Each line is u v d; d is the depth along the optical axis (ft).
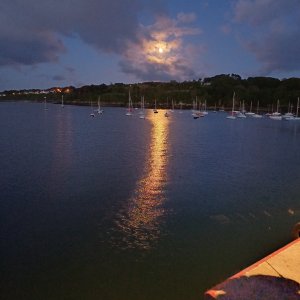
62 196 88.94
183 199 88.89
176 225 70.33
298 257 34.60
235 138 260.01
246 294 26.25
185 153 172.14
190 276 51.03
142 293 46.78
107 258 55.83
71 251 57.98
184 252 58.34
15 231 65.67
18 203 82.48
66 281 49.26
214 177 117.19
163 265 53.93
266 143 229.86
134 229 67.97
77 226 68.74
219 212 79.00
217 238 64.34
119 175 115.14
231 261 55.47
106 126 356.18
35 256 56.08
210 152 178.60
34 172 117.08
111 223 70.74
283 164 146.72
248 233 66.69
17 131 279.69
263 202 87.61
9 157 147.13
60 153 161.07
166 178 112.78
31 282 48.85
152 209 80.18
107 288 47.83
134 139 232.53
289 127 399.24
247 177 118.62
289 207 83.56
